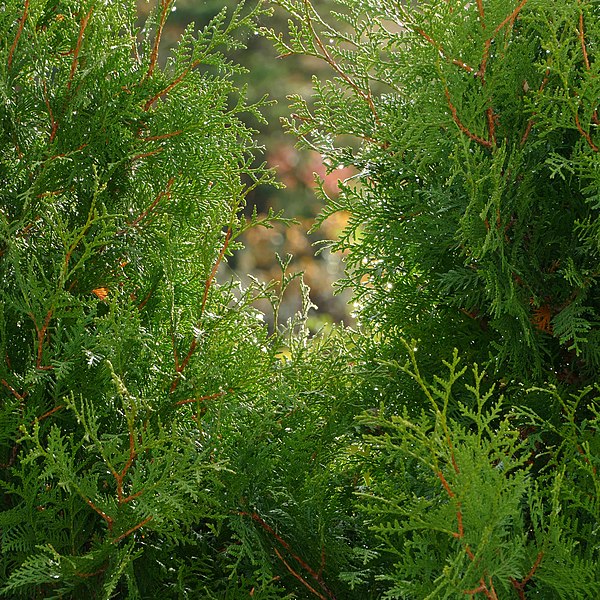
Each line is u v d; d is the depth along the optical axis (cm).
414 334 199
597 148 165
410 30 182
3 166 183
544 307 176
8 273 179
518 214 171
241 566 179
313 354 202
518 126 176
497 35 171
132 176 193
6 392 171
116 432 177
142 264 191
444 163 177
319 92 201
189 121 186
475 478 133
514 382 183
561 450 173
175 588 171
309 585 174
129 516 155
